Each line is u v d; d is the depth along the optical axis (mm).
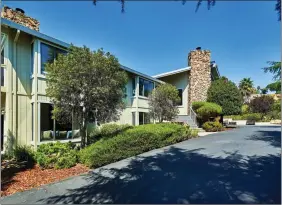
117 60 10766
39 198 5934
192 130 16625
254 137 15070
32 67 11516
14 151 10242
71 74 9727
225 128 21906
